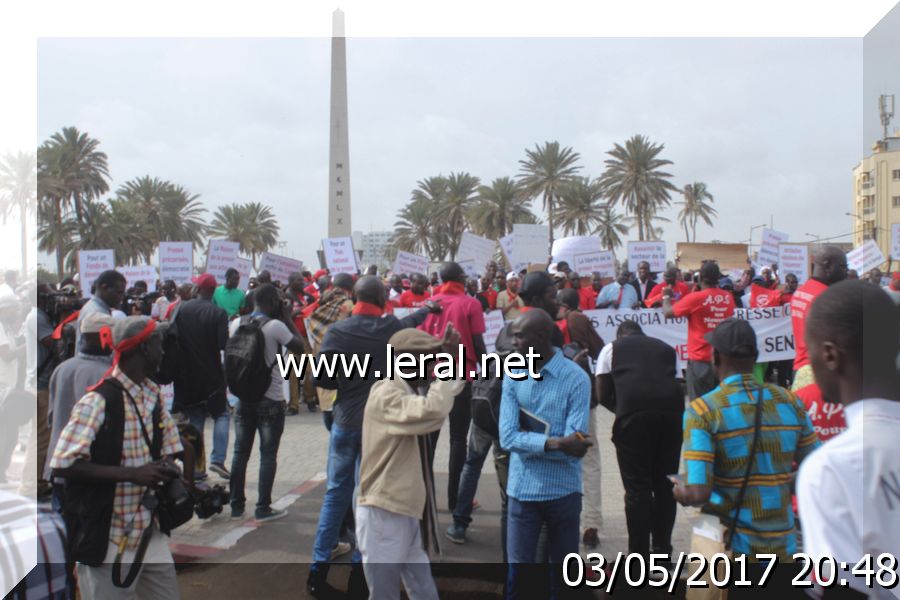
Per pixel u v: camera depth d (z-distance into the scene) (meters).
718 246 28.52
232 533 5.83
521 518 3.91
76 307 6.69
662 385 4.68
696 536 3.28
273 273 14.95
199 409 6.80
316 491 7.01
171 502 3.46
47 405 5.83
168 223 44.25
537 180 41.19
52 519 3.85
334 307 6.98
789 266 15.00
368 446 3.88
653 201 40.41
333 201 43.38
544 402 3.86
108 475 3.27
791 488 3.20
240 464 6.16
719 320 7.36
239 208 51.53
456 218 51.03
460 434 6.16
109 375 3.47
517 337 3.91
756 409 3.18
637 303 12.41
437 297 6.04
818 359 1.59
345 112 43.81
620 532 5.76
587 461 5.50
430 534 4.18
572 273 12.34
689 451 3.20
